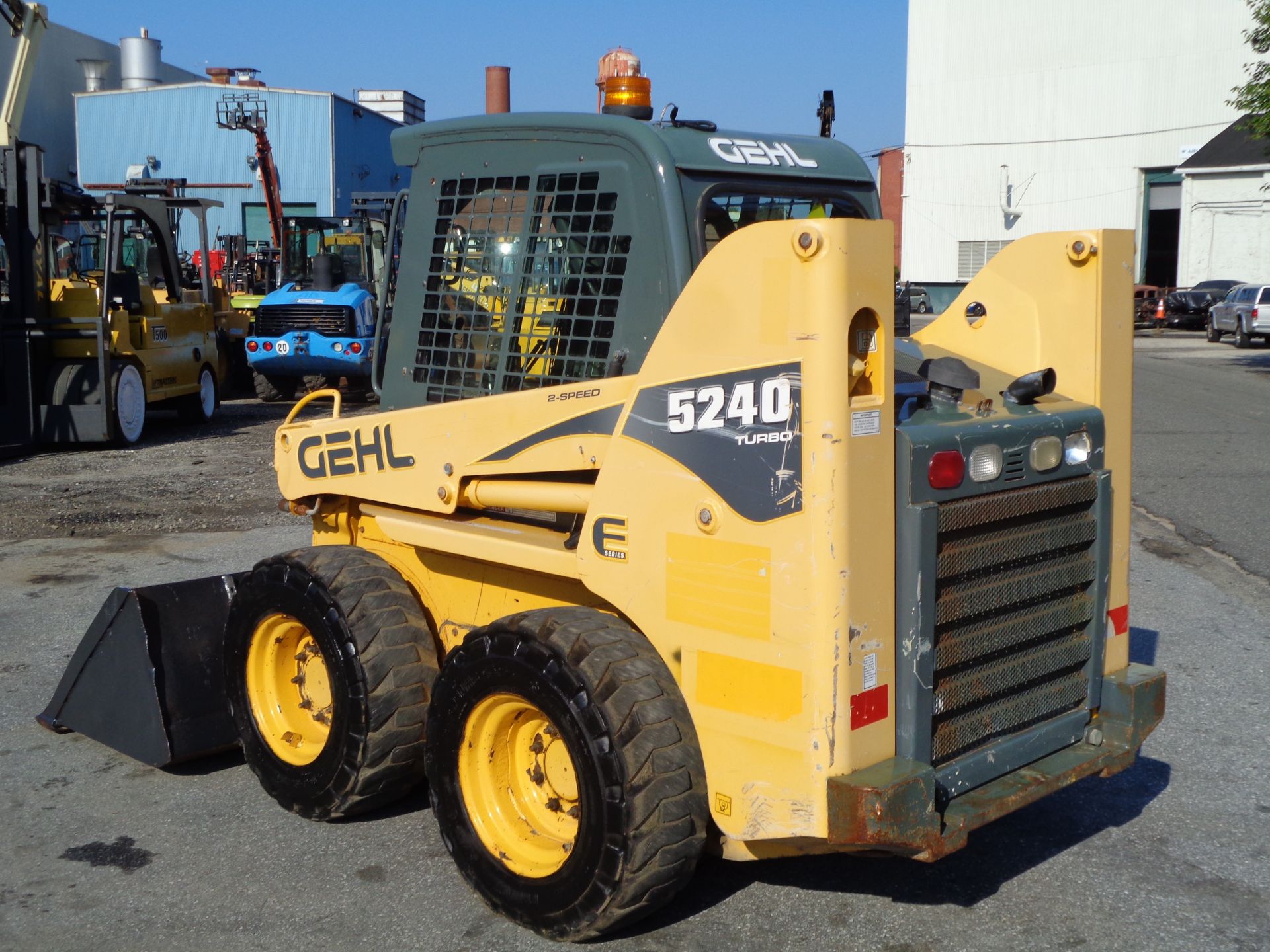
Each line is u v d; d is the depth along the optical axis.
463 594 4.46
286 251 20.11
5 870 4.23
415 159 4.40
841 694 3.10
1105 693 3.95
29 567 8.72
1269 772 5.02
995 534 3.50
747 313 3.18
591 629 3.53
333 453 4.73
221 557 8.94
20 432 14.02
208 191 42.03
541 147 4.00
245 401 21.06
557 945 3.67
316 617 4.30
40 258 14.12
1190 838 4.42
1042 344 4.04
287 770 4.52
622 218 3.77
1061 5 49.09
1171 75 47.00
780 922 3.80
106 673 5.20
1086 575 3.86
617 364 3.76
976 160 52.16
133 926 3.83
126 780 5.03
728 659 3.29
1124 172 48.78
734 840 3.50
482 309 4.21
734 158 3.88
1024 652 3.69
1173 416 16.33
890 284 3.13
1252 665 6.34
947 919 3.83
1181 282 44.88
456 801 3.84
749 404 3.18
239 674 4.70
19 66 14.01
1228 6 45.34
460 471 4.16
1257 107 21.25
